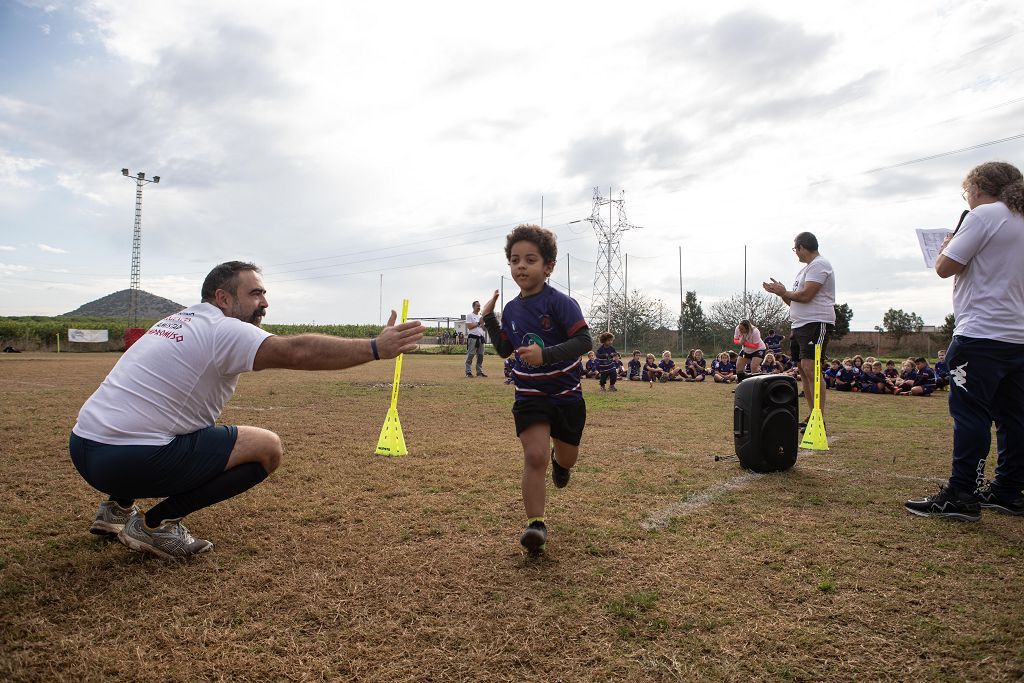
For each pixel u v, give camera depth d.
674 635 2.11
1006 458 3.61
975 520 3.41
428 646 2.04
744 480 4.35
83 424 2.64
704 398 10.41
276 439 2.96
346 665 1.92
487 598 2.40
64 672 1.86
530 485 2.87
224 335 2.65
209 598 2.40
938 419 7.86
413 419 7.35
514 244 3.03
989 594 2.44
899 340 35.94
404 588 2.49
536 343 2.98
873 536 3.15
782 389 4.60
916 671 1.88
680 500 3.83
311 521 3.39
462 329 38.91
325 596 2.42
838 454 5.39
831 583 2.53
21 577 2.57
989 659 1.95
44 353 30.34
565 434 3.06
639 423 7.24
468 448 5.49
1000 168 3.54
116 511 3.07
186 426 2.73
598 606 2.33
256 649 2.02
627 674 1.87
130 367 2.68
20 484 4.11
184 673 1.87
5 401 8.38
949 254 3.48
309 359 2.57
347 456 5.11
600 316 50.84
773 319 39.97
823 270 6.12
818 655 1.98
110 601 2.36
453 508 3.63
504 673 1.87
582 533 3.18
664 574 2.64
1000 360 3.38
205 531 3.20
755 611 2.29
